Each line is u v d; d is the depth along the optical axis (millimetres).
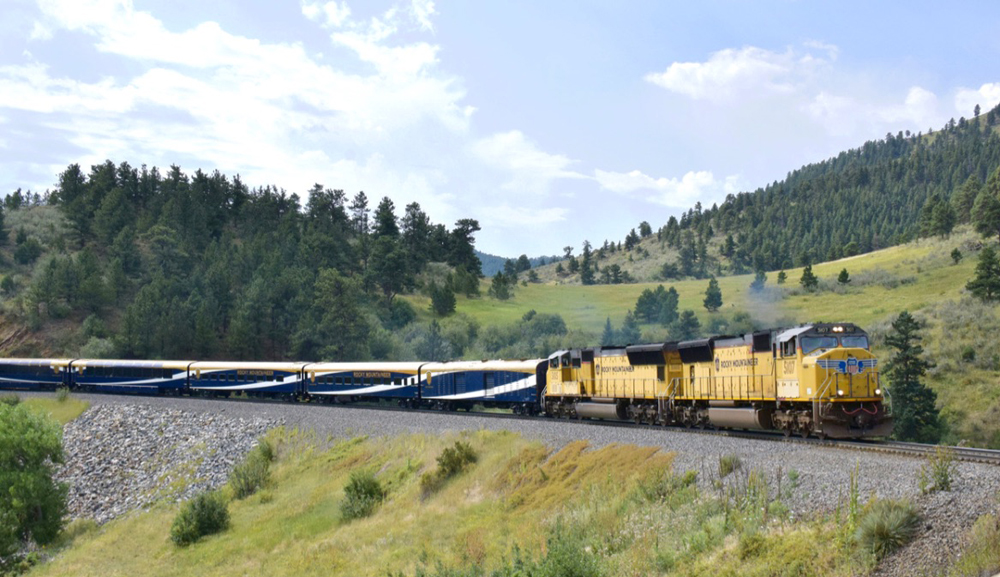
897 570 15000
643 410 39188
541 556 21516
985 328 83875
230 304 138125
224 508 42469
